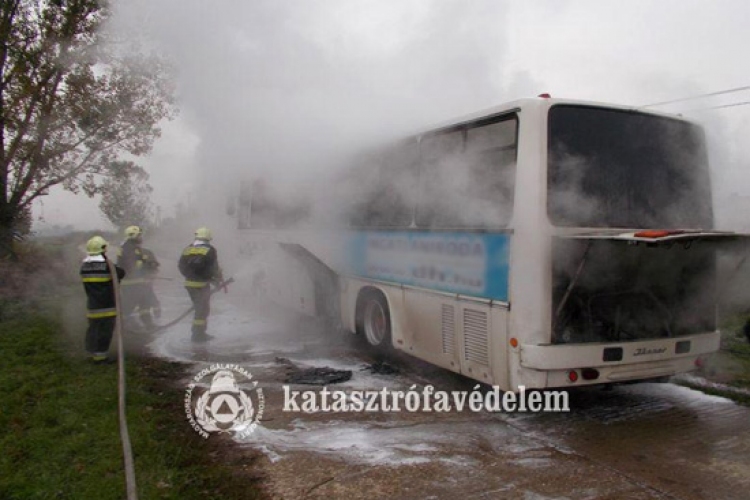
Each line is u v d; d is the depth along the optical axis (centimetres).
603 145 475
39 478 355
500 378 468
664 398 555
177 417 478
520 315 443
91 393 506
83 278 612
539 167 442
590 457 416
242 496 346
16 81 902
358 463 399
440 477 379
